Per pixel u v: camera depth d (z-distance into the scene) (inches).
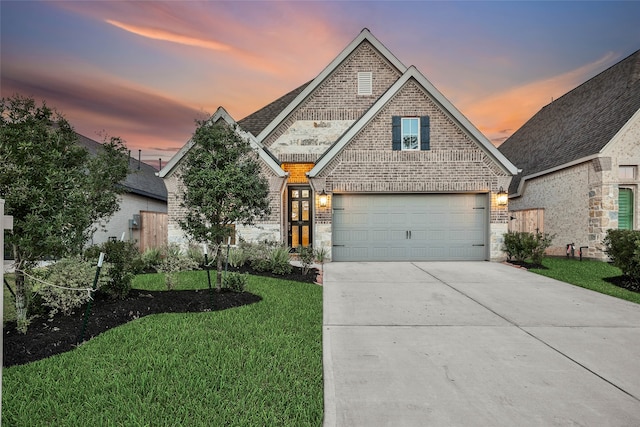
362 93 603.2
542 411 129.7
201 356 167.6
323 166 512.1
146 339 188.4
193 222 289.0
